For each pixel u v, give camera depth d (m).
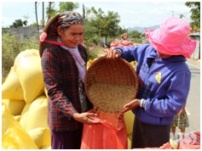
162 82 2.79
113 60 3.05
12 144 3.18
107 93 3.07
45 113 3.99
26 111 4.20
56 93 2.77
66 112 2.75
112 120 2.93
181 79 2.74
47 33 2.88
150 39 2.87
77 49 2.94
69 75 2.86
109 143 2.90
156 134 2.92
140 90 2.98
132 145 3.17
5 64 8.99
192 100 8.73
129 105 2.85
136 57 3.13
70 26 2.78
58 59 2.81
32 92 4.13
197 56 24.62
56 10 14.80
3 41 9.95
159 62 2.84
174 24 2.74
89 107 3.04
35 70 4.09
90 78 3.05
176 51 2.72
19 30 15.90
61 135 2.93
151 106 2.81
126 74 3.09
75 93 2.90
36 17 13.71
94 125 2.92
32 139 3.43
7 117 3.26
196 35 20.80
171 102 2.74
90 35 17.55
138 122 3.09
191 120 6.56
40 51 2.96
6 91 4.35
